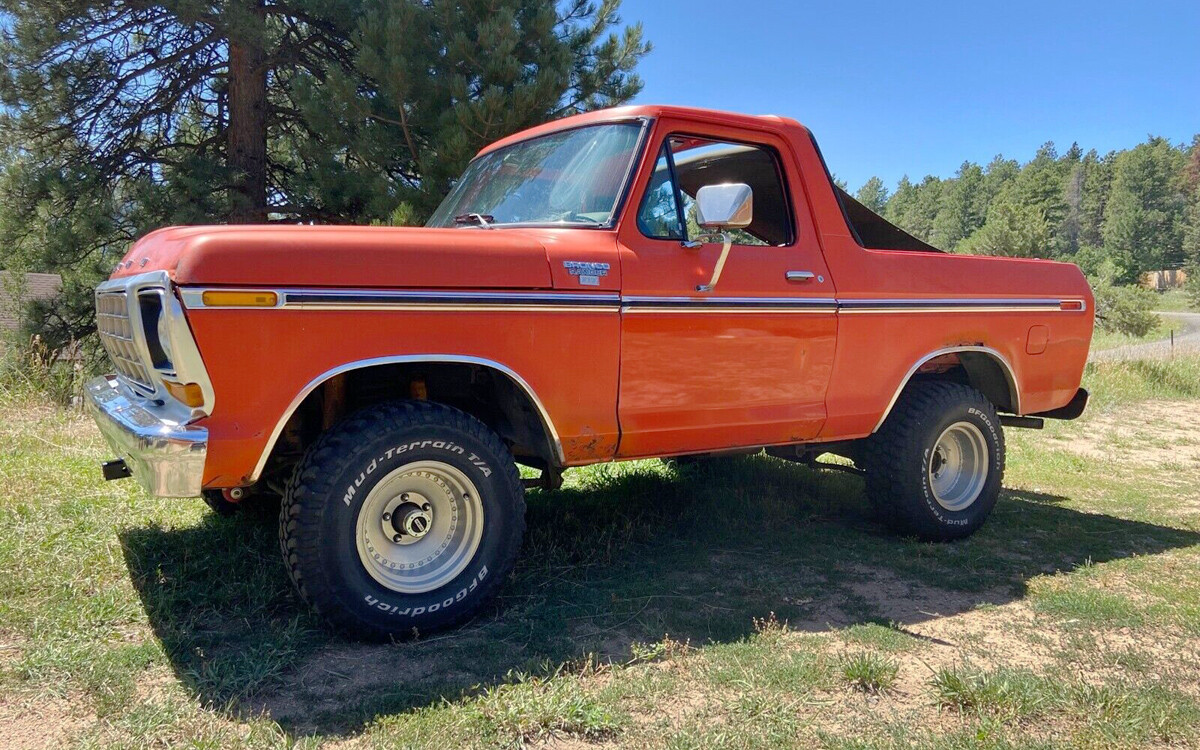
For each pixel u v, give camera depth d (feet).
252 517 14.70
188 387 9.32
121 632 10.43
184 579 11.96
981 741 8.27
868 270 14.53
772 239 14.71
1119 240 321.11
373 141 34.88
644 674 9.70
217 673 9.36
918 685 9.70
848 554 14.69
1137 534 16.67
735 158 14.52
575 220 12.41
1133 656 10.54
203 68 41.81
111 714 8.52
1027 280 16.88
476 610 11.19
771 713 8.82
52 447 19.03
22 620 10.54
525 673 9.57
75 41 37.81
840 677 9.75
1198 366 47.44
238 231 9.73
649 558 14.12
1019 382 16.75
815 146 14.43
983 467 16.37
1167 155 378.73
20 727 8.25
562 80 34.91
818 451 15.85
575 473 19.40
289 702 8.93
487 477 11.14
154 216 38.34
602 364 11.77
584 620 11.38
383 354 10.21
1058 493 20.70
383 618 10.42
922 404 15.35
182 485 9.32
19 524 13.79
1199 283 227.20
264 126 41.57
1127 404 36.96
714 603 12.18
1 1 36.24
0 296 45.88
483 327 10.84
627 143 12.67
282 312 9.64
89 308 39.93
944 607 12.36
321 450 10.28
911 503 15.31
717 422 12.96
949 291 15.48
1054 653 10.66
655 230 12.53
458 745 8.11
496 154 15.08
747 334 13.01
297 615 10.97
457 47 33.96
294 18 40.68
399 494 10.90
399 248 10.37
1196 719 8.88
